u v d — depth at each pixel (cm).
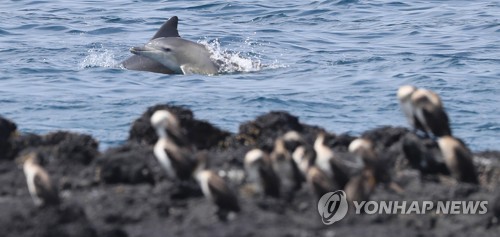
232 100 7650
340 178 4275
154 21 11506
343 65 9075
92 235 3975
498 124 7075
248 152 4506
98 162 4584
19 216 4053
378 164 4394
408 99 4841
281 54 9631
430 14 11994
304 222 4138
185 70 8650
